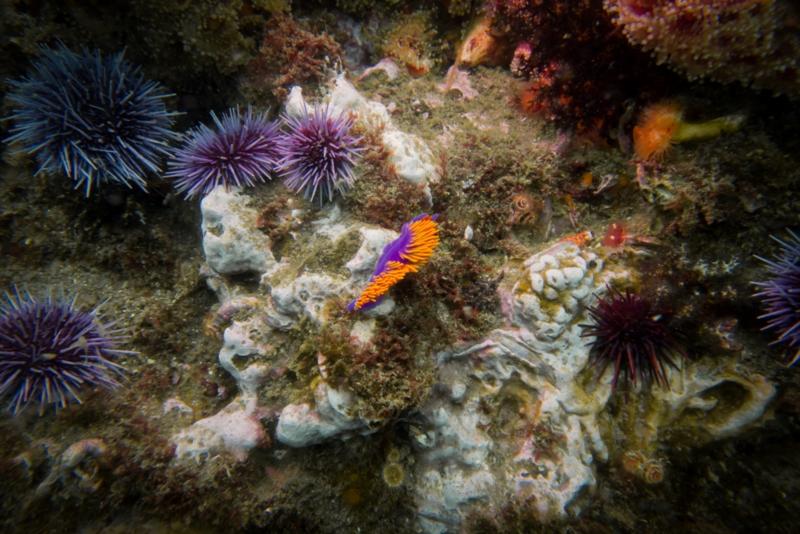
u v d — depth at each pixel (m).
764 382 0.33
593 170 0.36
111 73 0.35
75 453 0.32
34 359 0.32
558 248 0.34
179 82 0.38
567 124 0.37
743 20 0.29
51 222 0.38
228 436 0.34
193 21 0.35
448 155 0.37
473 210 0.36
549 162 0.36
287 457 0.35
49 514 0.33
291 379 0.34
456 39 0.41
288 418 0.32
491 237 0.37
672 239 0.34
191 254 0.39
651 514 0.35
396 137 0.35
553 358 0.33
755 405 0.33
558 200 0.37
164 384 0.36
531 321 0.33
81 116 0.34
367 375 0.31
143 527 0.33
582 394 0.33
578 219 0.37
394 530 0.36
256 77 0.38
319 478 0.35
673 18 0.29
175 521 0.33
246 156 0.34
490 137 0.37
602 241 0.35
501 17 0.37
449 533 0.35
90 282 0.38
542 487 0.33
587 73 0.34
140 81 0.35
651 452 0.34
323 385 0.32
